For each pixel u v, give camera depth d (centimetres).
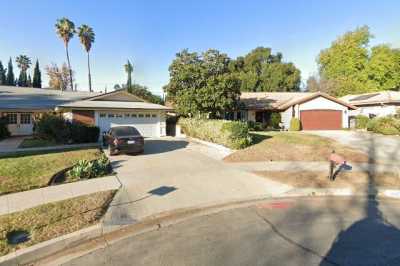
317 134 2141
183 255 441
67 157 1127
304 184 860
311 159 1226
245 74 4738
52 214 592
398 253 436
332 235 506
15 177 841
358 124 2816
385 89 4625
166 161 1221
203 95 2152
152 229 550
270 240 489
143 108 2184
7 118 2223
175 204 685
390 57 4478
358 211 639
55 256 453
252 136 1764
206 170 1045
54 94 2784
